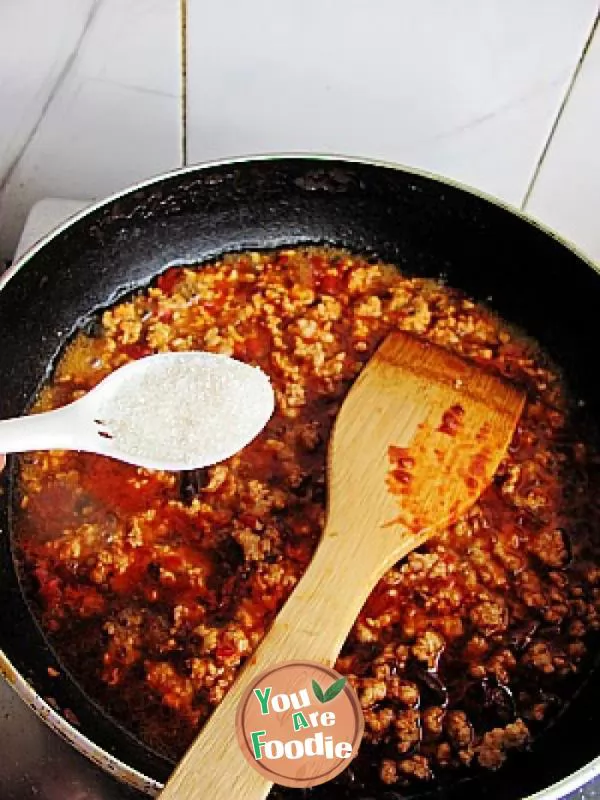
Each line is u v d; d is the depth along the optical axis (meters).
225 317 0.40
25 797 0.31
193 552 0.34
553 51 0.39
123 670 0.32
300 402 0.37
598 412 0.38
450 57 0.39
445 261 0.41
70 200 0.44
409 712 0.31
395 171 0.39
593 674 0.32
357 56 0.40
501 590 0.34
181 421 0.33
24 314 0.38
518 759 0.31
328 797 0.30
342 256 0.41
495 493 0.36
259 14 0.39
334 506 0.33
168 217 0.40
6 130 0.43
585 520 0.35
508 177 0.43
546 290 0.39
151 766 0.31
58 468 0.36
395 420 0.34
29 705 0.29
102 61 0.41
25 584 0.34
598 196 0.43
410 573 0.34
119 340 0.39
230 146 0.44
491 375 0.36
